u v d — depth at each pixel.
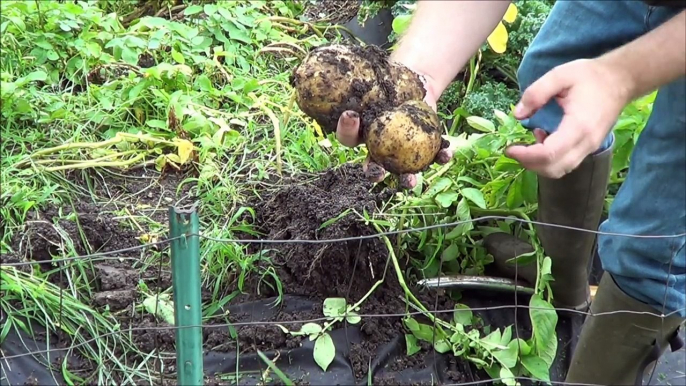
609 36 1.48
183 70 2.08
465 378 1.58
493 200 1.87
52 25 2.17
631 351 1.58
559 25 1.55
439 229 1.74
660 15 1.38
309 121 2.11
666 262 1.42
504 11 1.40
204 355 1.51
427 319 1.66
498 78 2.46
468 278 1.78
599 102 1.02
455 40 1.38
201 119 2.00
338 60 1.20
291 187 1.74
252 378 1.48
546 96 1.02
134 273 1.63
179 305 1.16
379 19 2.66
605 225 1.53
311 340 1.53
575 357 1.68
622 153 1.94
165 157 1.93
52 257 1.61
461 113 2.14
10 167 1.78
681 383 1.81
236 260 1.62
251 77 2.29
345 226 1.58
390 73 1.23
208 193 1.83
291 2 2.78
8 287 1.45
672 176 1.36
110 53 2.26
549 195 1.68
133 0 2.65
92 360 1.46
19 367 1.42
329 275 1.62
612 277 1.55
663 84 1.05
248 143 2.04
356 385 1.50
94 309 1.54
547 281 1.75
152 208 1.83
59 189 1.81
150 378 1.44
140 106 2.09
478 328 1.72
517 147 1.04
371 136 1.19
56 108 1.98
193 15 2.55
